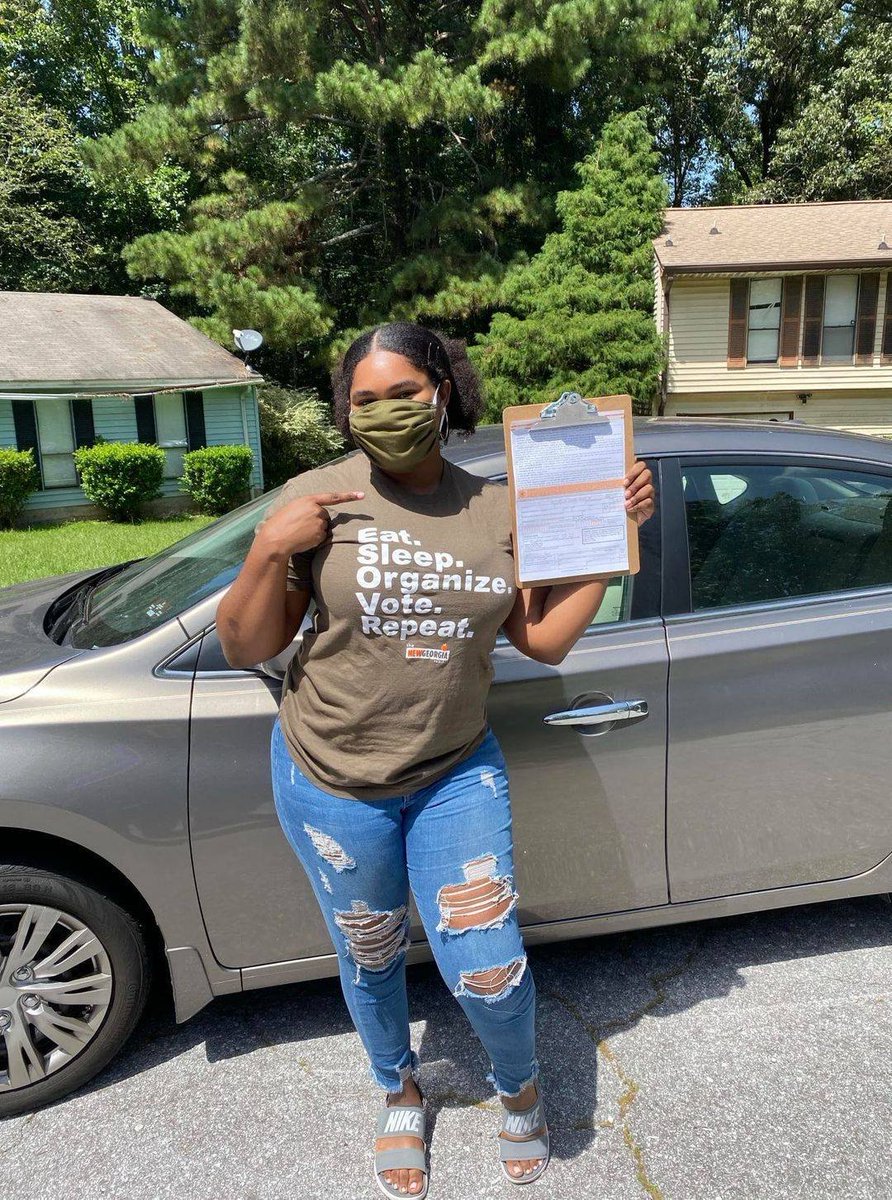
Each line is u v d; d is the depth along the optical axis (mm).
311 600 1787
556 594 1831
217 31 18438
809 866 2480
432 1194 1911
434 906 1746
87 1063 2189
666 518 2422
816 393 18781
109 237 24344
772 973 2596
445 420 1739
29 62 25219
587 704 2250
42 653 2305
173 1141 2074
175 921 2166
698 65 26172
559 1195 1896
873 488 2580
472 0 20141
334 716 1681
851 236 18562
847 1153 1976
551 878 2318
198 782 2123
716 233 19094
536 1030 2391
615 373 17359
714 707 2326
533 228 20750
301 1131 2094
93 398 15672
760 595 2434
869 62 23109
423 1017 2467
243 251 18391
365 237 22922
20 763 2027
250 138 19406
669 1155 1986
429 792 1758
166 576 2631
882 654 2418
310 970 2287
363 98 16406
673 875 2398
